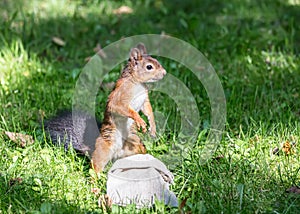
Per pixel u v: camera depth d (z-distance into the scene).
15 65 12.18
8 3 16.16
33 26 14.45
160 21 15.53
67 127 9.55
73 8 16.16
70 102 10.78
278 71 12.27
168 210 7.79
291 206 7.70
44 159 8.69
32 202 7.82
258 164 8.71
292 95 11.20
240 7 16.31
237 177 8.38
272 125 9.79
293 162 8.88
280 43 13.83
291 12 15.98
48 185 8.17
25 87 11.39
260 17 15.76
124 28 14.95
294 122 10.06
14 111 10.42
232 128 10.09
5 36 13.62
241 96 11.01
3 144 9.24
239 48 13.35
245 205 7.71
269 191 8.11
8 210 7.55
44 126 9.79
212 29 14.80
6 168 8.57
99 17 15.70
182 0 16.59
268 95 11.12
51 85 11.48
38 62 12.54
